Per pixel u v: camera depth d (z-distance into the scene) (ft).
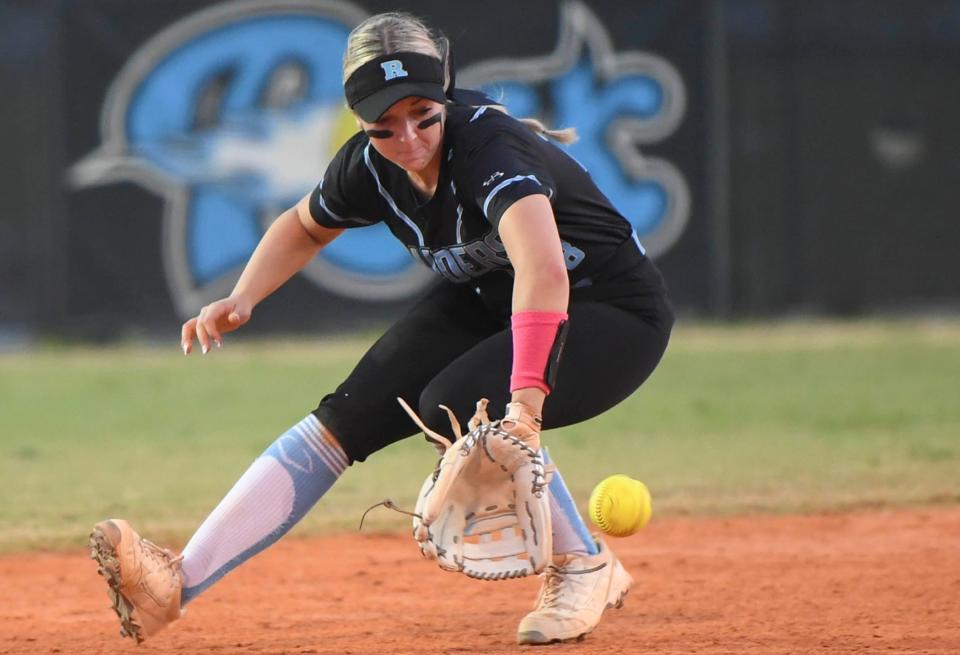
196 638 51.96
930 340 175.42
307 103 176.45
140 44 174.09
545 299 38.32
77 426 120.98
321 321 178.81
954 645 47.50
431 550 40.16
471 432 39.45
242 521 44.39
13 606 59.62
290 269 47.34
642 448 104.88
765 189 189.26
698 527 76.38
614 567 49.98
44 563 69.67
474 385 42.57
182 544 72.95
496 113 41.86
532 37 179.93
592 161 181.57
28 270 177.78
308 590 62.13
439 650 47.96
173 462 101.45
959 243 194.29
